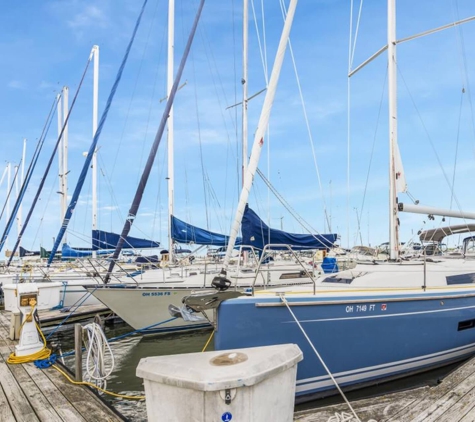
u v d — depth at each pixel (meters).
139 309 7.58
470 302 4.92
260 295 3.91
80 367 4.34
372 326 4.14
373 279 4.86
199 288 7.79
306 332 3.85
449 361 4.88
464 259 7.07
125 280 8.68
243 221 6.50
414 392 3.70
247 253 9.41
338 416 3.25
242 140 8.70
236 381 1.88
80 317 9.33
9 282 9.92
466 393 3.61
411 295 4.41
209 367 2.01
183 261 10.20
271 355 2.16
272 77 4.61
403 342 4.35
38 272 10.60
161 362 2.13
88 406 3.68
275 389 2.08
